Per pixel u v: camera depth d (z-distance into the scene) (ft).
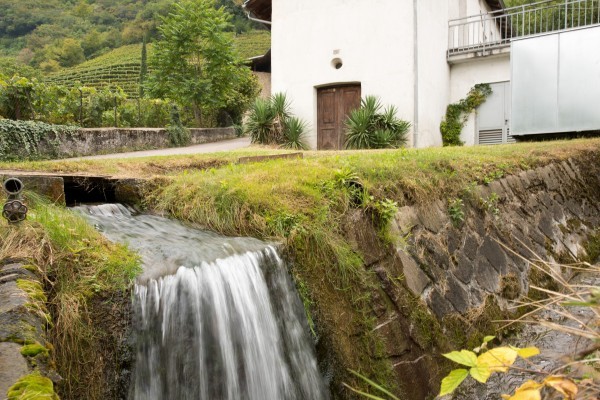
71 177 18.85
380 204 16.80
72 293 9.80
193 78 71.72
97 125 56.34
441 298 16.98
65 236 11.29
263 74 94.53
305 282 14.06
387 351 14.28
